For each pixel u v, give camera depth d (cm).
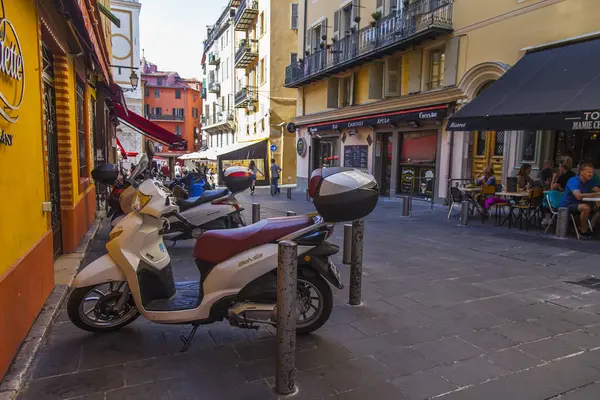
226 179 780
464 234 936
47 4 512
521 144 1226
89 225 920
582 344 383
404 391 304
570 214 877
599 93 853
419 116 1562
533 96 973
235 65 3819
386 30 1689
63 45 641
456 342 385
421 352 365
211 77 5469
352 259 473
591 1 1030
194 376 321
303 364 342
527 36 1190
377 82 1844
